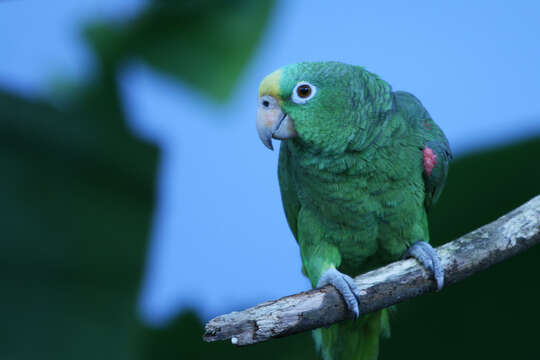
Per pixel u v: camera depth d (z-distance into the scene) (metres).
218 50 6.60
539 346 5.06
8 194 5.16
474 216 5.20
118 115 6.46
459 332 5.22
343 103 4.57
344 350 5.63
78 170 5.38
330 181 4.85
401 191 4.85
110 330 5.09
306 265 5.22
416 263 4.23
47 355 4.89
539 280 5.09
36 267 5.09
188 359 5.68
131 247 5.32
